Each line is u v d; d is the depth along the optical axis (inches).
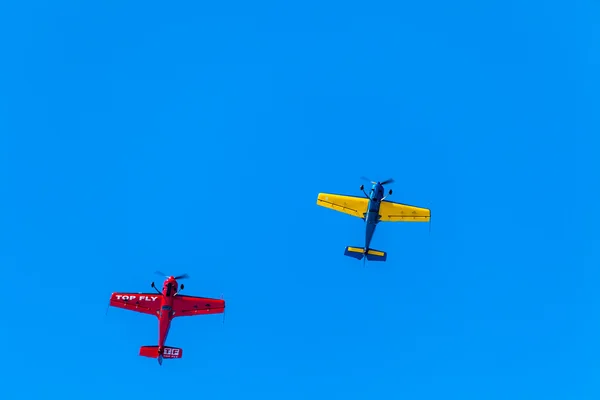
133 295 3189.0
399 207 3358.8
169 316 3159.5
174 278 3265.3
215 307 3203.7
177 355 3137.3
